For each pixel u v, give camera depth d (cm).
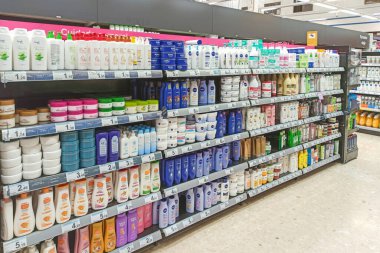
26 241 204
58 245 231
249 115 370
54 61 209
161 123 279
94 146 237
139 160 261
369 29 1638
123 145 252
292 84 420
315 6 1376
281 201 390
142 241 268
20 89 262
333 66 504
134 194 264
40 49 202
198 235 310
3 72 188
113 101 247
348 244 298
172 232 288
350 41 1046
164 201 287
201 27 563
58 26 317
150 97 288
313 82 470
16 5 363
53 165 217
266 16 702
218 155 336
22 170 207
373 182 459
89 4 418
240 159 377
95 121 232
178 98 289
